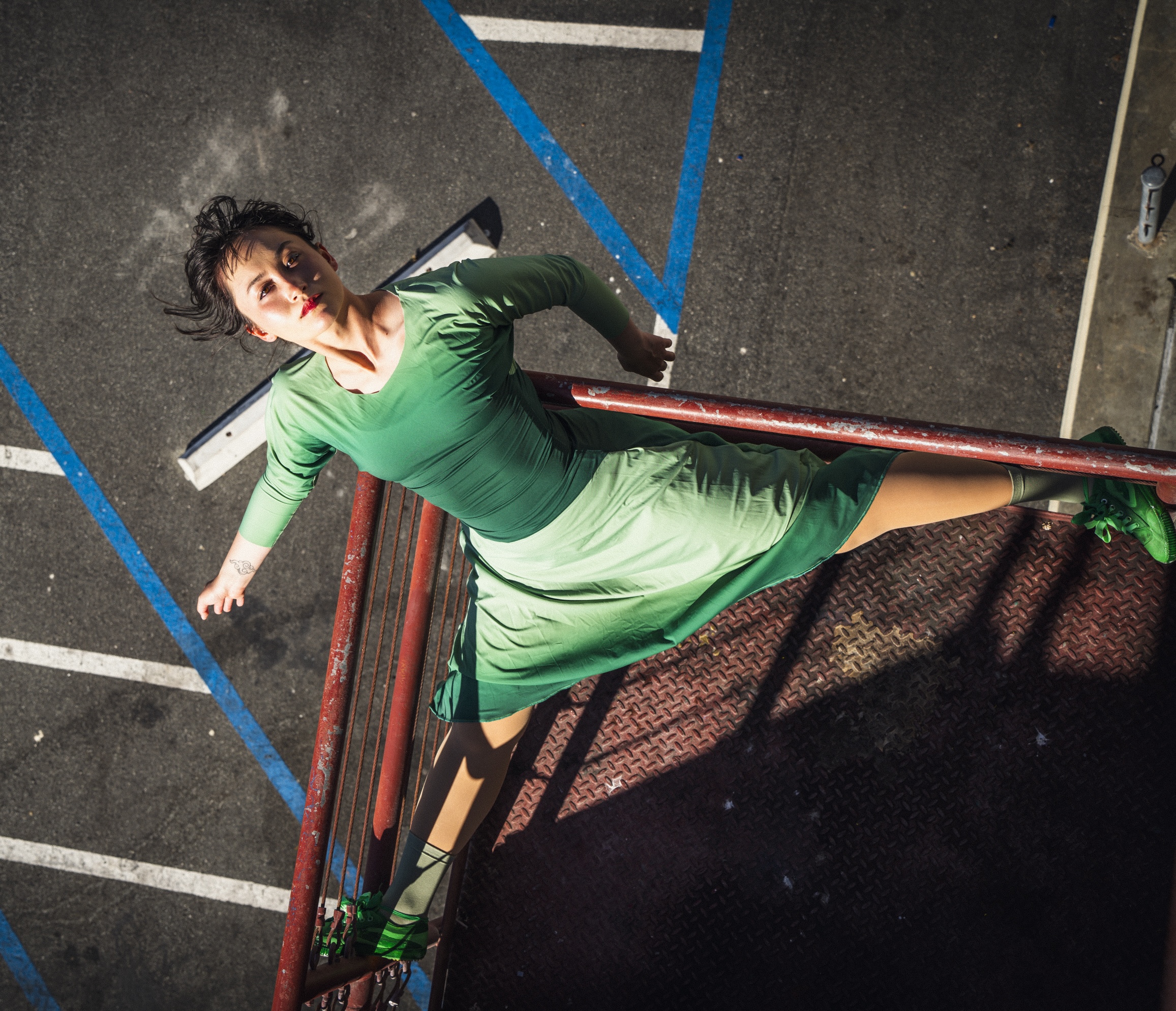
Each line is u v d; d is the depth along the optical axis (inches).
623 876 99.4
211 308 64.8
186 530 191.6
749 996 95.8
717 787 99.9
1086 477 87.6
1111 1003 91.0
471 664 83.4
